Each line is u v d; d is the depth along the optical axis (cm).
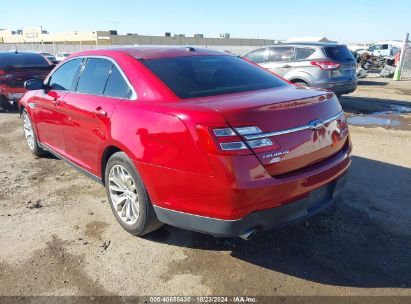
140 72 340
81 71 425
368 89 1430
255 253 324
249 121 262
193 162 268
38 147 568
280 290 280
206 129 260
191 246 336
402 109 984
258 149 262
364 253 323
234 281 290
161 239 347
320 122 297
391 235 350
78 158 429
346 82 943
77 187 469
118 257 321
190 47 417
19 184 480
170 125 281
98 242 344
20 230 366
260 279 292
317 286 283
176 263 312
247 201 260
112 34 7106
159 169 291
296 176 278
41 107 500
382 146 629
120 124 327
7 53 1040
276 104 278
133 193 338
